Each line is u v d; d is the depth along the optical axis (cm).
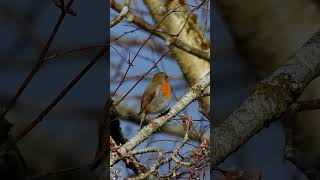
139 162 262
